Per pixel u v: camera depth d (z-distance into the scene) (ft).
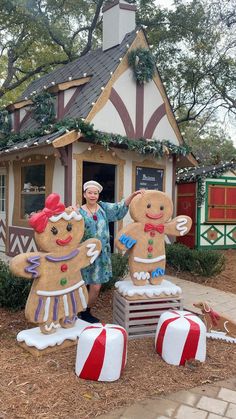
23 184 33.99
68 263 14.06
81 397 10.83
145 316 15.66
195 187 38.78
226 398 11.29
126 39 33.42
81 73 35.60
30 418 9.83
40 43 63.16
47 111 31.40
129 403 10.73
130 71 31.45
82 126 27.02
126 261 22.12
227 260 33.86
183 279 27.22
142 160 32.19
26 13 55.11
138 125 31.78
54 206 13.60
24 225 33.22
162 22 56.08
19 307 17.75
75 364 12.28
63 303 14.08
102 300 20.08
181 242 40.16
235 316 19.43
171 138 33.71
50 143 26.13
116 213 16.63
